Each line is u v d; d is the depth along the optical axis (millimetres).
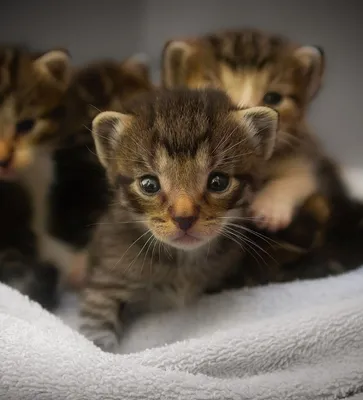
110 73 336
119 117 255
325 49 386
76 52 397
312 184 312
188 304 269
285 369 220
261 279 282
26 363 207
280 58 312
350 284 267
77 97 318
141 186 247
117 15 396
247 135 253
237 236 270
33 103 301
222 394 205
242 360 219
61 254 305
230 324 249
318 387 211
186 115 247
